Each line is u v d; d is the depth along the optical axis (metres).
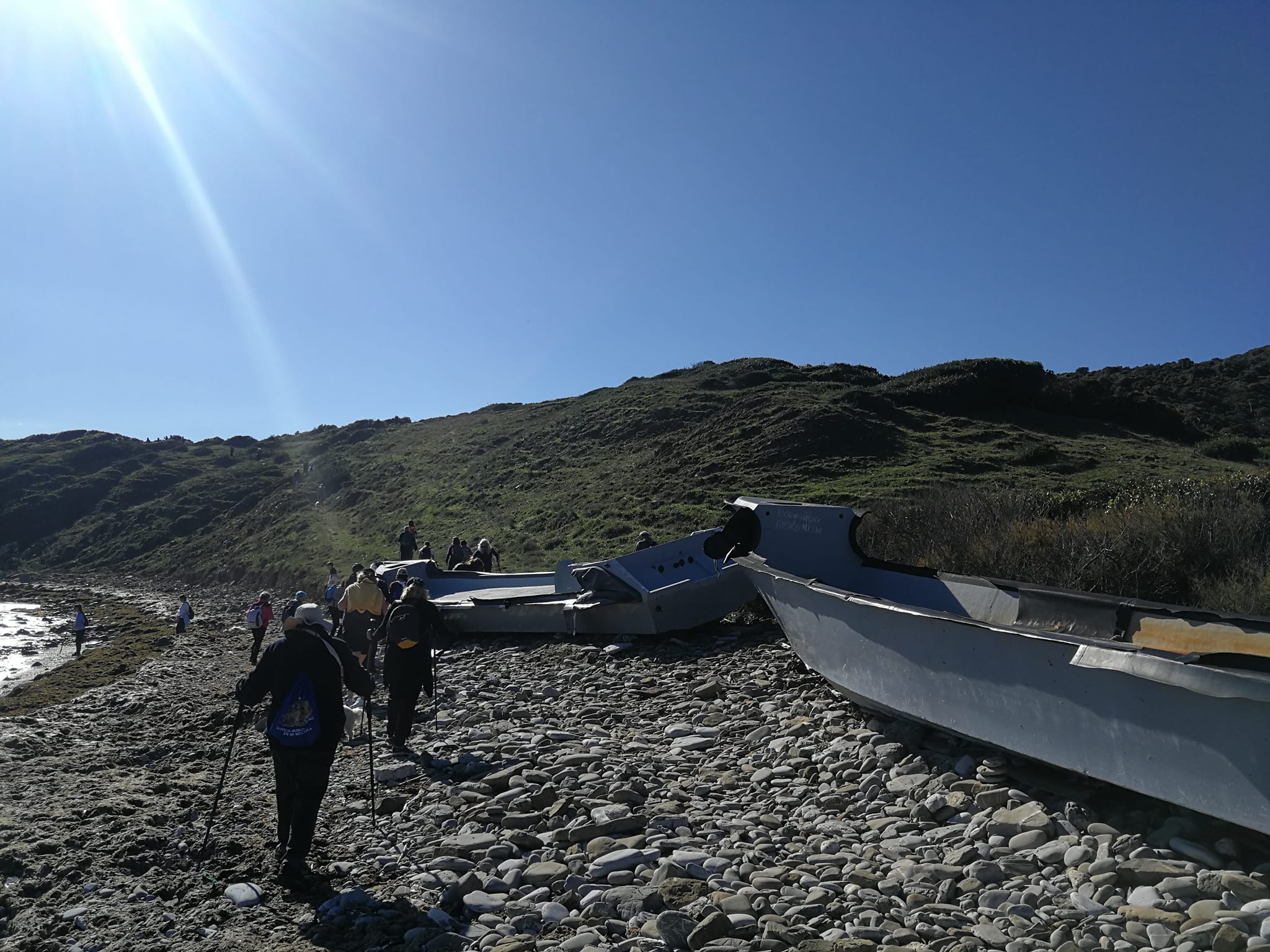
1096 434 32.62
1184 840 4.45
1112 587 10.05
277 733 5.16
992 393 36.62
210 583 42.56
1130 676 4.59
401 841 5.83
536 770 7.04
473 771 7.24
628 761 7.20
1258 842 4.26
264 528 49.31
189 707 12.38
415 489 44.81
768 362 52.53
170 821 6.41
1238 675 3.97
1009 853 4.72
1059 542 11.23
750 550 10.45
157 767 8.76
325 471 56.25
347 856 5.62
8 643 26.30
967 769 5.84
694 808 6.07
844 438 30.31
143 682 15.62
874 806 5.71
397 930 4.46
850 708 7.68
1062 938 3.81
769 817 5.69
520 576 18.28
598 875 4.95
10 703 14.49
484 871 5.16
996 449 28.33
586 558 23.64
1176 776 4.38
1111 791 5.09
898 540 13.97
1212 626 5.91
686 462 32.75
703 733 7.97
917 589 9.45
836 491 24.50
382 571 18.66
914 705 6.38
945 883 4.42
